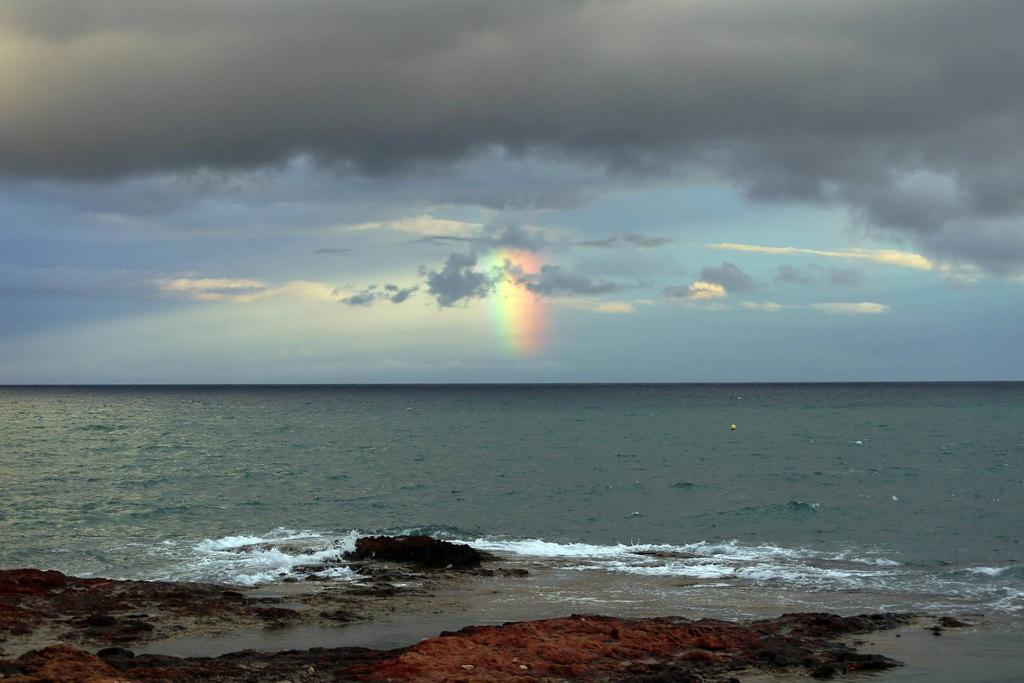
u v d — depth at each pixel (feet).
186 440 272.72
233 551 94.68
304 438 284.61
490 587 78.38
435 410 518.78
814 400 654.12
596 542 105.81
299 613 67.82
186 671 48.60
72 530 109.09
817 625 62.64
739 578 83.05
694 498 142.41
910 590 77.82
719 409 504.84
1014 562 91.66
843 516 122.93
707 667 52.26
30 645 56.90
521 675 48.85
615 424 361.51
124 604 68.08
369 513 128.57
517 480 168.35
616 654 53.62
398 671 48.24
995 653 56.29
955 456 208.54
